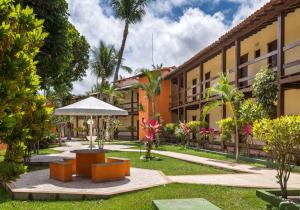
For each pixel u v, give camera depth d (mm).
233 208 6215
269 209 5949
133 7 32688
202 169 11719
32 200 7496
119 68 34844
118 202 7012
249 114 12836
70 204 6996
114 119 36250
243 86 16359
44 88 15438
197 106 24656
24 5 12922
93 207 6641
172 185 8523
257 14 12586
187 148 21859
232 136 16141
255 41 17609
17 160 3264
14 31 3109
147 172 11000
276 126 5938
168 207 5695
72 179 9508
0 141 3225
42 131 8945
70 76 28141
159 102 30500
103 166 9219
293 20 14195
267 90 12000
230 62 20703
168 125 27062
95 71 36344
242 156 14523
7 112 3141
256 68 17438
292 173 9906
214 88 14750
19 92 2973
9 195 7969
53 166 9766
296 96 14305
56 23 14148
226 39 16578
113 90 34469
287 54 14820
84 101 10594
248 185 8188
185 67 24422
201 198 6609
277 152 6090
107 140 34125
